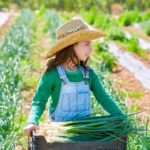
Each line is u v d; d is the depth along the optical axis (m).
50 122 4.91
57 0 54.56
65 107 5.07
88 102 5.15
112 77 12.60
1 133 6.88
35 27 24.45
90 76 5.15
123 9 58.47
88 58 5.23
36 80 11.44
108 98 5.15
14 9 54.66
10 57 12.38
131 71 13.73
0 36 20.14
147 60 15.80
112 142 4.80
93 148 4.75
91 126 4.80
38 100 5.01
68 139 4.75
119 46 18.19
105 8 55.16
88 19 31.14
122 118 4.89
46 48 17.52
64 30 5.02
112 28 23.03
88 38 4.95
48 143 4.68
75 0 52.97
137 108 9.57
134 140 6.30
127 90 11.26
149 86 11.81
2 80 8.90
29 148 5.01
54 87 5.08
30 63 13.27
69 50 5.02
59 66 5.06
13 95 8.29
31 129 4.80
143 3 56.97
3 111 7.39
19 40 15.57
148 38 23.91
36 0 55.50
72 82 5.06
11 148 6.09
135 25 31.66
